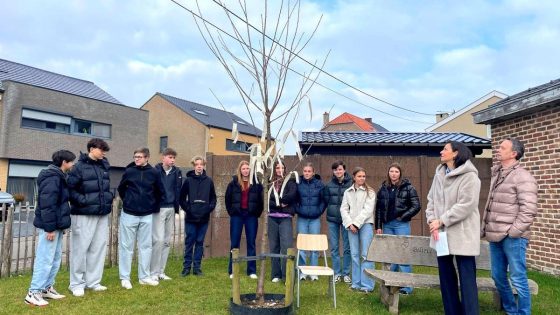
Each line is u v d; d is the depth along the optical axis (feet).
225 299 15.93
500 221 13.39
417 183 25.04
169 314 14.10
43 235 15.24
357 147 30.96
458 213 12.24
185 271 20.30
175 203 20.40
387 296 15.43
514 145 13.56
